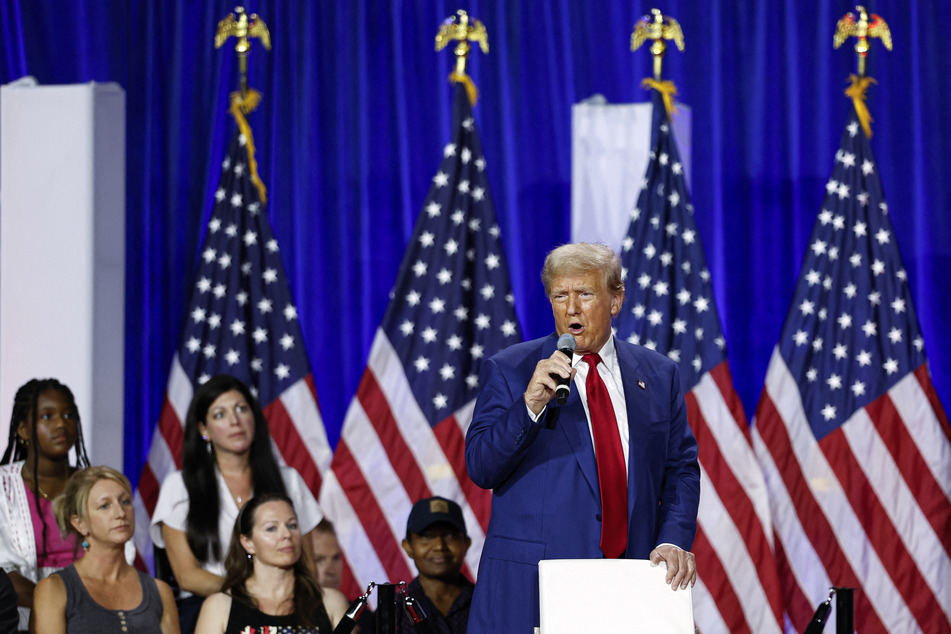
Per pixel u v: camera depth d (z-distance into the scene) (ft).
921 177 67.51
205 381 64.08
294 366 65.72
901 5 68.54
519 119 68.95
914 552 63.31
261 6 69.56
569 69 68.90
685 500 32.32
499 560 30.76
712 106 68.33
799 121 68.54
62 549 61.00
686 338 63.98
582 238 66.74
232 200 66.69
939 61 67.92
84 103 65.10
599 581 28.81
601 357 32.30
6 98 65.16
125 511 55.47
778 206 68.33
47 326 63.82
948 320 67.00
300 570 56.44
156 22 69.31
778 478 64.08
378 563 63.16
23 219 64.49
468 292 65.57
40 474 62.18
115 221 66.03
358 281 68.49
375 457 63.87
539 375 28.60
